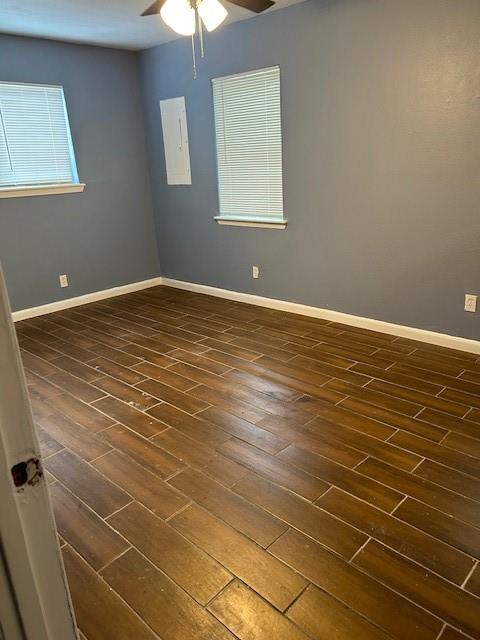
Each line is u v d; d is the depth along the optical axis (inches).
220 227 189.3
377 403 107.7
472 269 126.8
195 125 183.9
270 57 153.7
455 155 123.0
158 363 135.4
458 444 91.8
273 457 90.6
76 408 112.0
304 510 76.8
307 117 150.0
